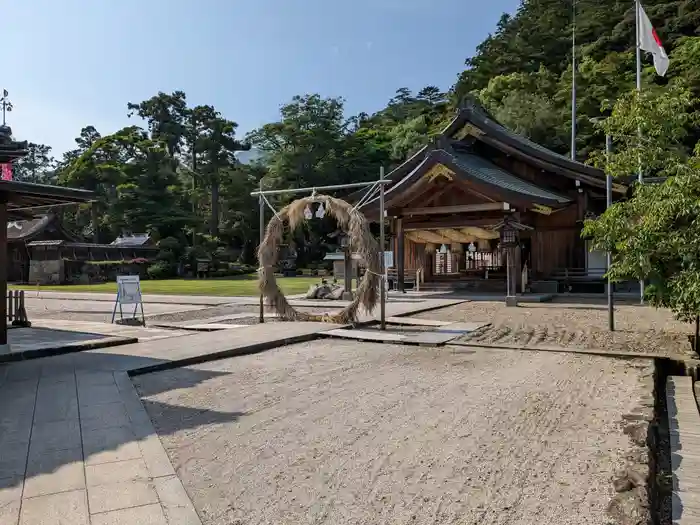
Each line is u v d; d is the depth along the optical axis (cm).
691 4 4241
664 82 3722
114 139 5006
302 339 987
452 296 1856
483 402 556
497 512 313
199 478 367
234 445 432
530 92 4441
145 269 4444
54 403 542
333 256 3006
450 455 406
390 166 5659
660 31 4312
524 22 5719
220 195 5588
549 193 2030
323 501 331
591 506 319
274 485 355
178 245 4681
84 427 465
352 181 5581
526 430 463
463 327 1102
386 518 308
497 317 1289
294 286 2825
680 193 718
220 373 711
